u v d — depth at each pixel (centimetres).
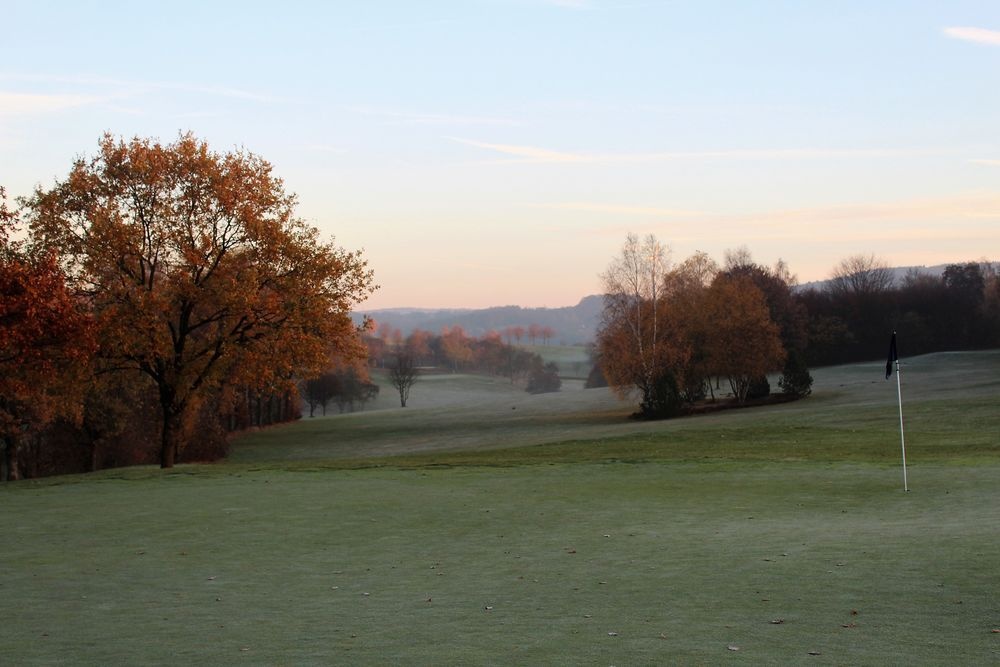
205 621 993
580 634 876
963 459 2702
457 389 17462
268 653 838
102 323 3328
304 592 1149
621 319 7306
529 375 19300
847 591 1017
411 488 2353
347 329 3838
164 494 2372
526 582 1169
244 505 2067
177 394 3828
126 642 898
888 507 1780
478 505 1980
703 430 4700
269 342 3716
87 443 5644
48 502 2266
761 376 7506
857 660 744
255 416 10425
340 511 1928
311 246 3775
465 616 980
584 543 1462
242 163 3809
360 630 927
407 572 1268
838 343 11625
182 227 3650
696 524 1631
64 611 1062
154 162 3609
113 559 1427
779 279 11138
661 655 782
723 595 1031
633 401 8344
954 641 796
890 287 12669
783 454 3158
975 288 12031
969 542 1291
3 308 2950
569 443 4494
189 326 4050
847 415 5028
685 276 8019
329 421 9669
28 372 3378
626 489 2206
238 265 3741
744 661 753
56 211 3544
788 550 1305
